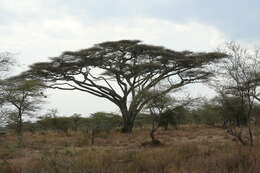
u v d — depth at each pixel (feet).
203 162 33.55
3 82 73.41
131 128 132.05
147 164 34.65
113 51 120.67
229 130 57.67
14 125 109.81
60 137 109.09
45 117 135.74
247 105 55.83
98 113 122.62
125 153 44.42
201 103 91.20
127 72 129.90
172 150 45.88
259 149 38.55
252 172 29.09
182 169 30.58
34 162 40.40
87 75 130.21
